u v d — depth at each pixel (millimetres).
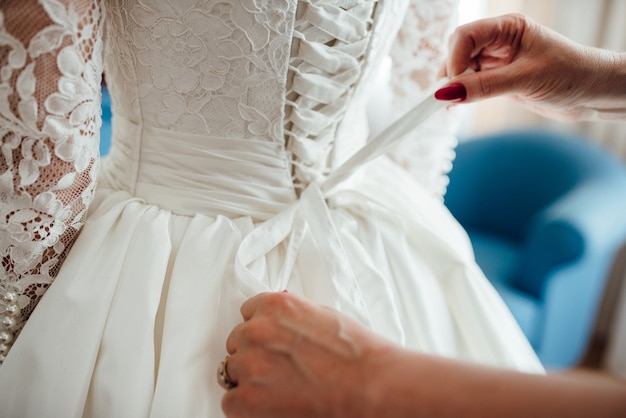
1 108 451
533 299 1532
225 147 567
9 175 478
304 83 546
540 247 1509
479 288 672
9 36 432
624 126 2020
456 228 828
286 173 591
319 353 405
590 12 1952
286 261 565
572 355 1673
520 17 670
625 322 1958
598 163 1772
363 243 637
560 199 1782
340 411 378
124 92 573
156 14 509
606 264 1638
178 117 557
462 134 2191
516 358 624
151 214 578
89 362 499
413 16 770
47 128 466
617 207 1584
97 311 514
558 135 1933
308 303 450
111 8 527
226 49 514
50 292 526
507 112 2152
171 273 556
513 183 1950
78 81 471
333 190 638
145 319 512
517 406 328
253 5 494
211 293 528
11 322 536
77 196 530
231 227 570
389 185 759
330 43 561
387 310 577
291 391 398
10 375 496
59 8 440
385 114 1923
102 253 552
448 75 718
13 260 514
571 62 654
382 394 366
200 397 487
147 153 587
